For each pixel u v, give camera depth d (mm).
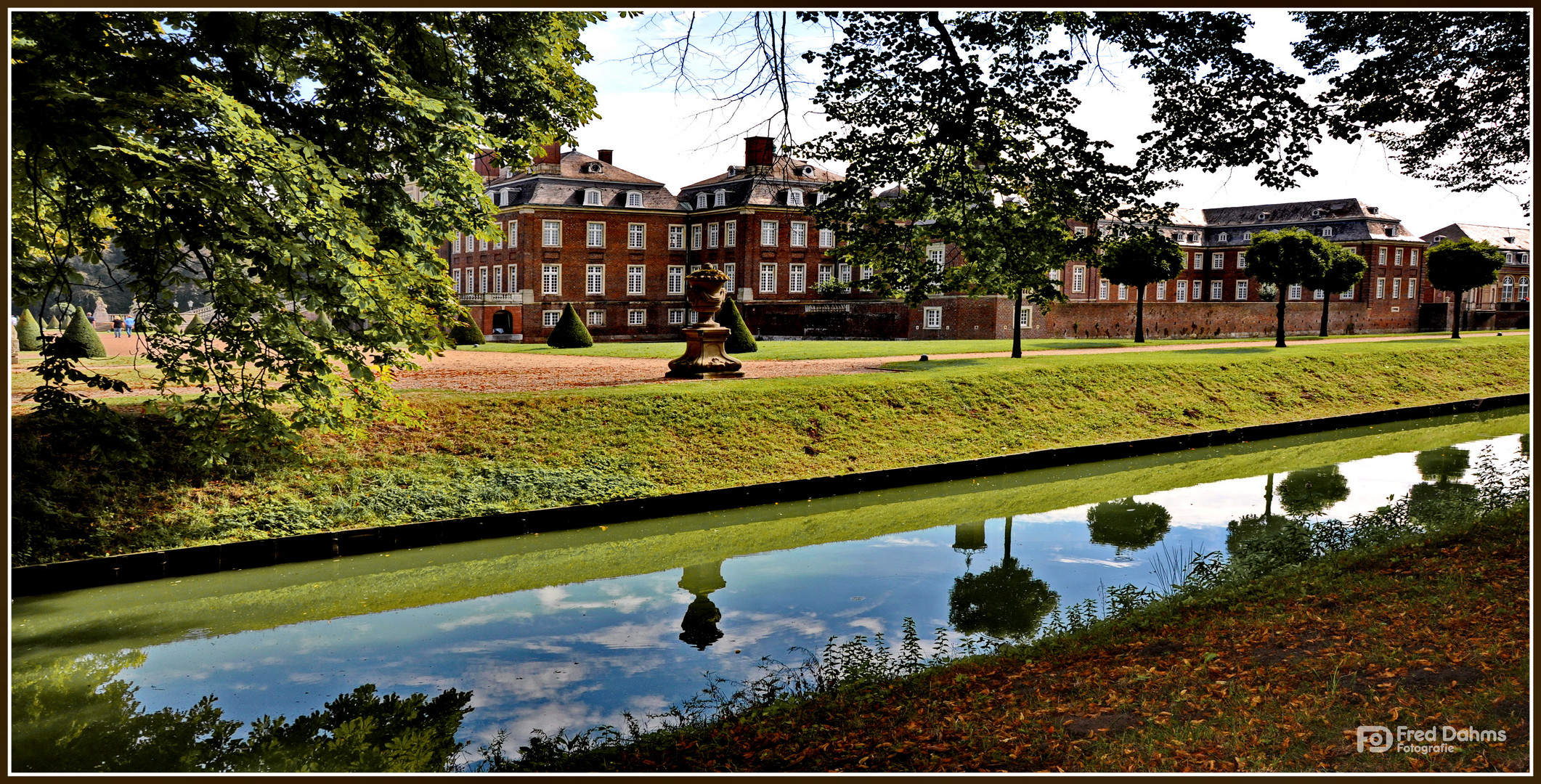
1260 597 8453
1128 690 6434
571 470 15859
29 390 16641
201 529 12492
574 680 8398
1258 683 6211
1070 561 12445
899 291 12672
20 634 9773
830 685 7629
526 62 14617
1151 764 5141
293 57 12000
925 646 9133
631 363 27125
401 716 7637
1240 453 21594
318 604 10852
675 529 14453
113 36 9977
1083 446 20406
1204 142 10758
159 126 9891
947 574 11883
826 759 5719
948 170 11234
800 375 23234
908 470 17734
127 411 13938
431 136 12016
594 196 54125
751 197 53125
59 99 8312
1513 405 30031
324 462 14320
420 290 13328
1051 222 11375
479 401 17172
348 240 10672
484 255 57938
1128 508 15781
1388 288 63406
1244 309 49344
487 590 11398
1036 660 7645
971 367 25297
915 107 10742
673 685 8250
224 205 10055
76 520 11953
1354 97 11656
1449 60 11500
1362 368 30812
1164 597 9664
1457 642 6324
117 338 44594
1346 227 63000
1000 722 6105
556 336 38281
